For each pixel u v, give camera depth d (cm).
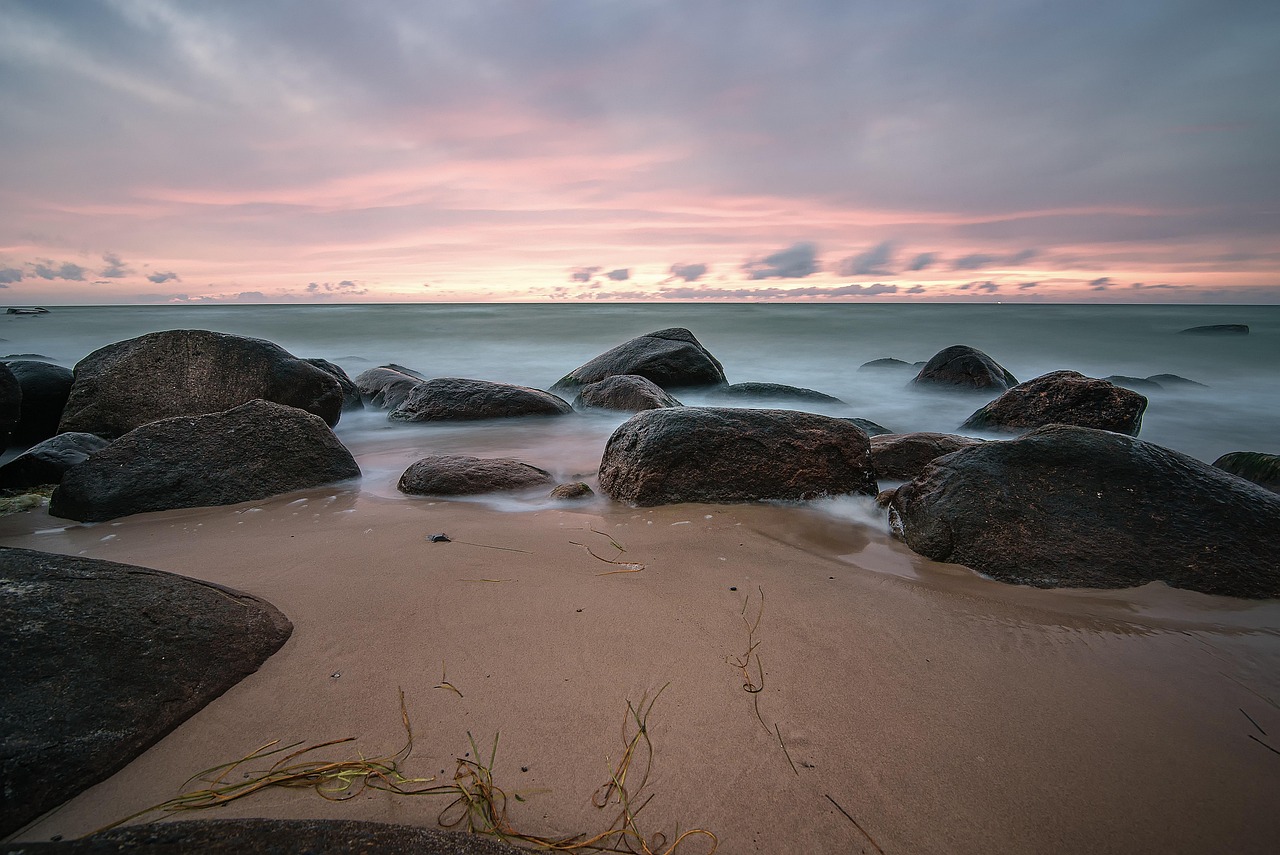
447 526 440
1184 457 396
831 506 496
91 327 3356
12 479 551
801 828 186
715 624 298
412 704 235
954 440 602
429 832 171
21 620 218
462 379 970
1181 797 199
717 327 3002
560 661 264
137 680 222
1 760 183
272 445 544
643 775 203
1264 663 274
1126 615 315
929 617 311
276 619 285
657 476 505
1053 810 194
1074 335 2617
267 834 167
